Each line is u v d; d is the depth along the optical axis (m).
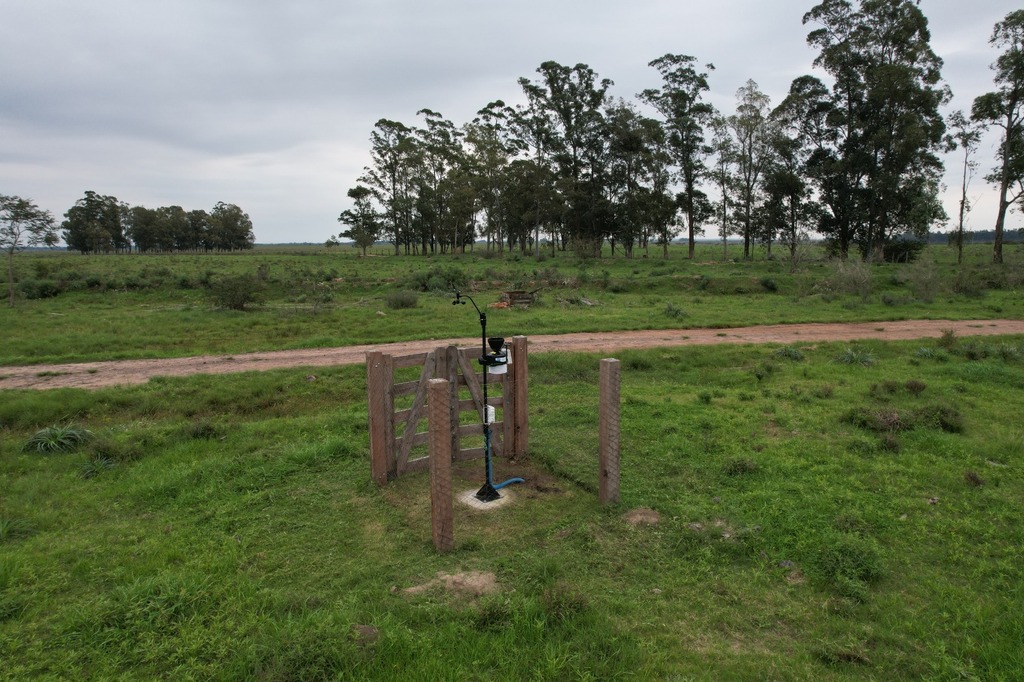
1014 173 44.75
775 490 6.64
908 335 18.88
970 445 8.10
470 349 7.30
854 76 47.16
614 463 6.20
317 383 13.22
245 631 4.19
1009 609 4.41
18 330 20.83
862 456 7.84
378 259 65.88
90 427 10.52
